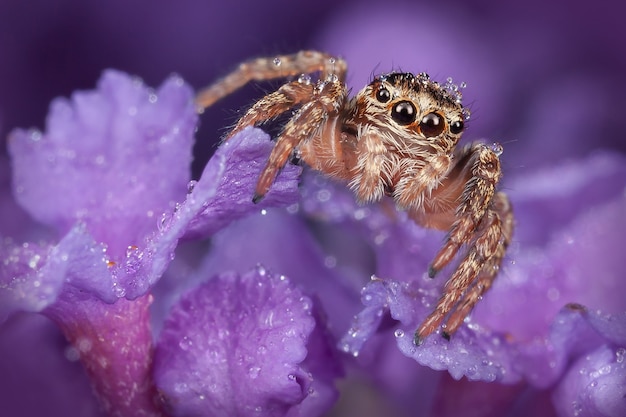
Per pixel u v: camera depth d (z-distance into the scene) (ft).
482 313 0.18
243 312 0.17
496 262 0.17
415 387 0.18
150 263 0.16
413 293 0.17
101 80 0.18
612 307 0.18
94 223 0.17
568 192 0.20
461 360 0.17
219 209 0.17
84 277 0.16
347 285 0.19
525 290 0.18
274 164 0.17
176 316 0.17
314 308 0.17
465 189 0.18
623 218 0.19
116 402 0.17
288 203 0.17
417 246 0.18
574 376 0.17
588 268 0.19
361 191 0.18
